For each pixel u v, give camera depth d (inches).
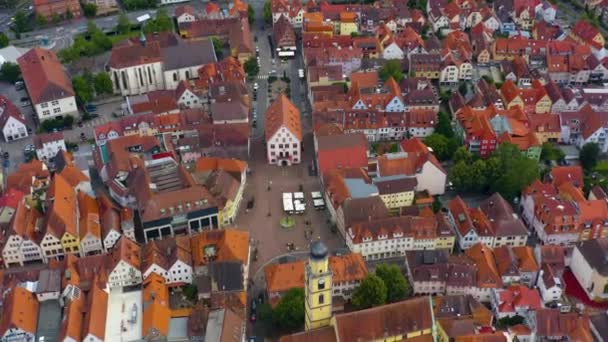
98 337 7780.5
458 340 7445.9
